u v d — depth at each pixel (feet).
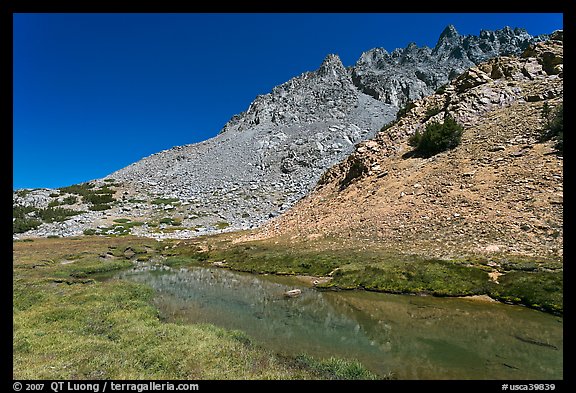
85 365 42.34
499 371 43.52
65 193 317.83
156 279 116.06
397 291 83.66
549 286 68.95
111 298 80.84
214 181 358.23
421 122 191.83
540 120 140.56
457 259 90.68
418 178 148.46
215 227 246.88
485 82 188.14
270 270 118.62
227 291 95.30
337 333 59.67
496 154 136.67
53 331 56.85
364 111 514.68
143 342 51.88
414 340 54.95
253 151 426.92
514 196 110.22
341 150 394.11
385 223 130.00
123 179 382.22
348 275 95.66
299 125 483.92
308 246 136.46
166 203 296.92
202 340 52.80
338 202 172.35
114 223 251.80
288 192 316.81
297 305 79.05
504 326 58.85
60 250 170.50
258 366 45.24
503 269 80.84
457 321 62.49
